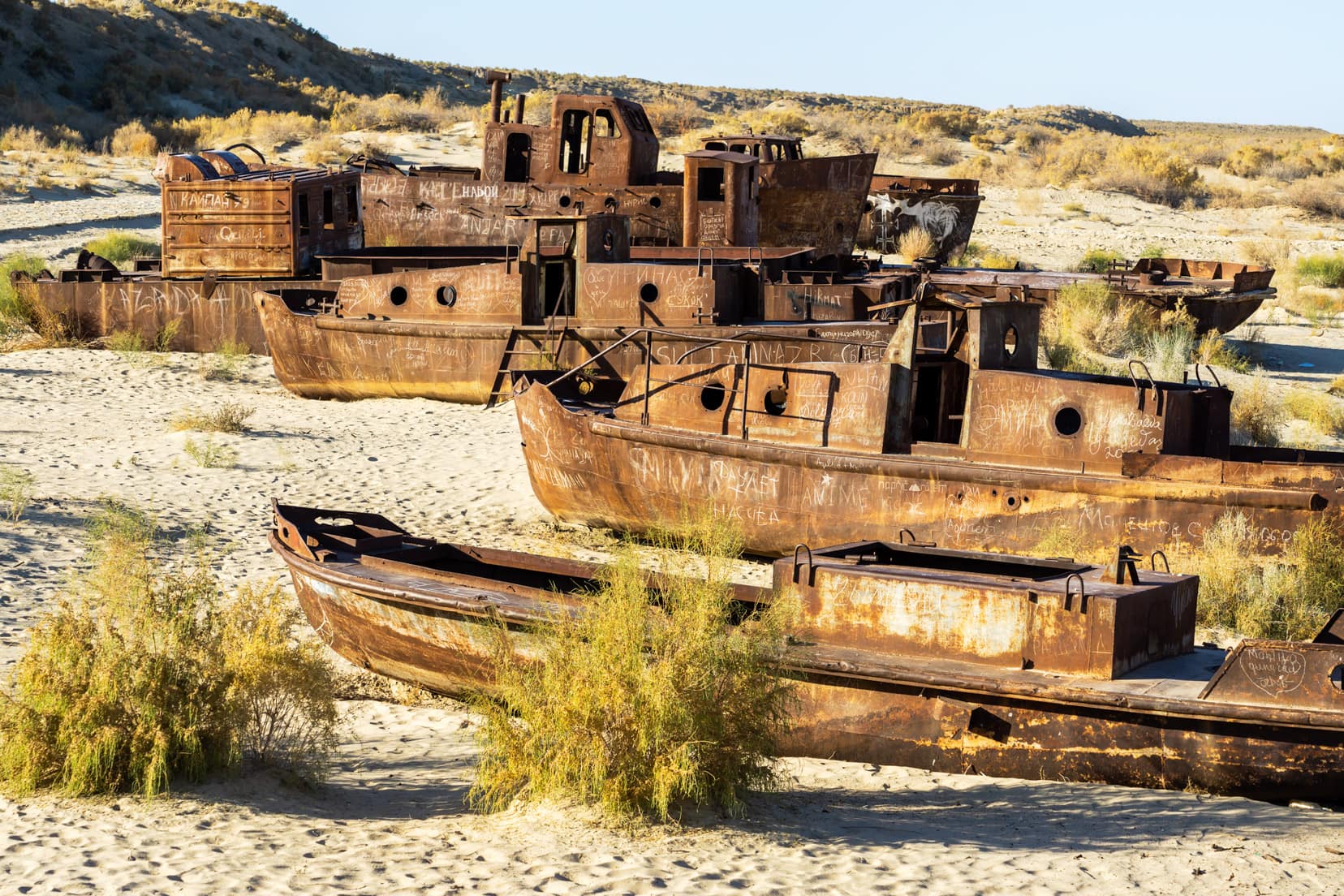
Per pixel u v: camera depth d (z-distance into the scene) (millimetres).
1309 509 12234
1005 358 13656
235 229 25719
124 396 22844
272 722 8312
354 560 10742
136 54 85812
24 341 27438
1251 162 71500
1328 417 22062
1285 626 11945
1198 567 12492
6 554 13336
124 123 74000
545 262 21391
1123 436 12789
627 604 7746
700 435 14234
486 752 8000
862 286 20984
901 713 8586
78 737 7520
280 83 91938
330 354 22500
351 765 8547
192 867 6379
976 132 81250
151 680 7703
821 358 19156
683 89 132750
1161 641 8789
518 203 26453
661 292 20125
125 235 38812
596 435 14828
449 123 70750
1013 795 7980
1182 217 55938
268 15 106688
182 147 64688
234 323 26141
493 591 9664
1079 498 12719
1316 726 7668
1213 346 26797
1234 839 7051
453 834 7023
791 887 6168
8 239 40000
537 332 20859
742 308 21125
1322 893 6258
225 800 7473
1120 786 8211
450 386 21859
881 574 8844
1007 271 29531
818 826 7238
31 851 6602
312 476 17766
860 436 13508
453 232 26828
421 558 10969
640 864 6457
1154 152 66938
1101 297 27062
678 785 7250
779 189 26875
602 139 26172
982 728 8391
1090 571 9211
